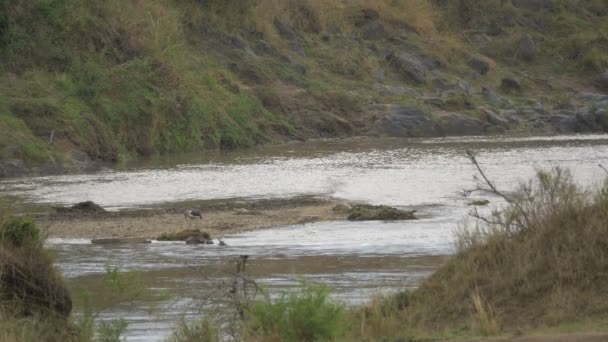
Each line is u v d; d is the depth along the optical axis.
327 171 79.75
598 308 23.53
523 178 71.00
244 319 25.55
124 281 30.30
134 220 52.47
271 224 51.09
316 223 51.47
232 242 44.94
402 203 59.84
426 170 79.50
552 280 24.95
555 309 23.83
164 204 60.06
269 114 114.12
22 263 26.30
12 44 94.62
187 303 30.36
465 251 27.83
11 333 23.69
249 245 43.94
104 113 94.25
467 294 25.55
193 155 96.81
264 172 79.25
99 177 76.75
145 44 106.00
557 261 25.20
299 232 48.03
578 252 25.48
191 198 63.16
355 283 33.84
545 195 28.31
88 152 87.94
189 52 117.19
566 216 26.78
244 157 93.88
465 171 77.94
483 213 53.66
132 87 98.94
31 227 27.27
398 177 74.56
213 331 25.30
